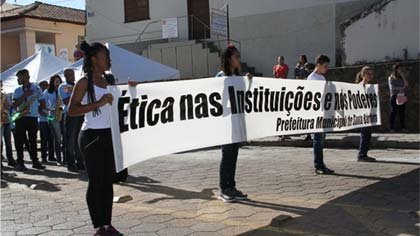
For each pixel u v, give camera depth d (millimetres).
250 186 7520
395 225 5395
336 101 8281
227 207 6398
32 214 6570
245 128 6680
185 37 20062
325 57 8125
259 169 8969
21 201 7363
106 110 5070
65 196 7582
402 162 9188
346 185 7328
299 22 17641
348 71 13938
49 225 6023
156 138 5672
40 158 12000
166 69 12508
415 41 14164
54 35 30578
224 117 6379
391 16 14344
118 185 8102
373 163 9164
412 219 5574
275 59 18188
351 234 5184
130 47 21203
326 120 8094
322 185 7395
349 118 8656
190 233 5434
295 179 7902
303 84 7574
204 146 6168
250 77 6723
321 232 5281
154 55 19484
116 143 5184
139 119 5504
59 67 13383
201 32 19781
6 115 10281
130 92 5410
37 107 10328
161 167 9742
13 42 31172
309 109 7766
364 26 14641
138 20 21000
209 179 8305
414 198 6461
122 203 6898
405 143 11430
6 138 10578
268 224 5609
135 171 9383
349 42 14859
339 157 10133
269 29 18219
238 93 6559
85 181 8758
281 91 7223
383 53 14484
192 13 19938
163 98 5727
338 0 16906
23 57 29125
